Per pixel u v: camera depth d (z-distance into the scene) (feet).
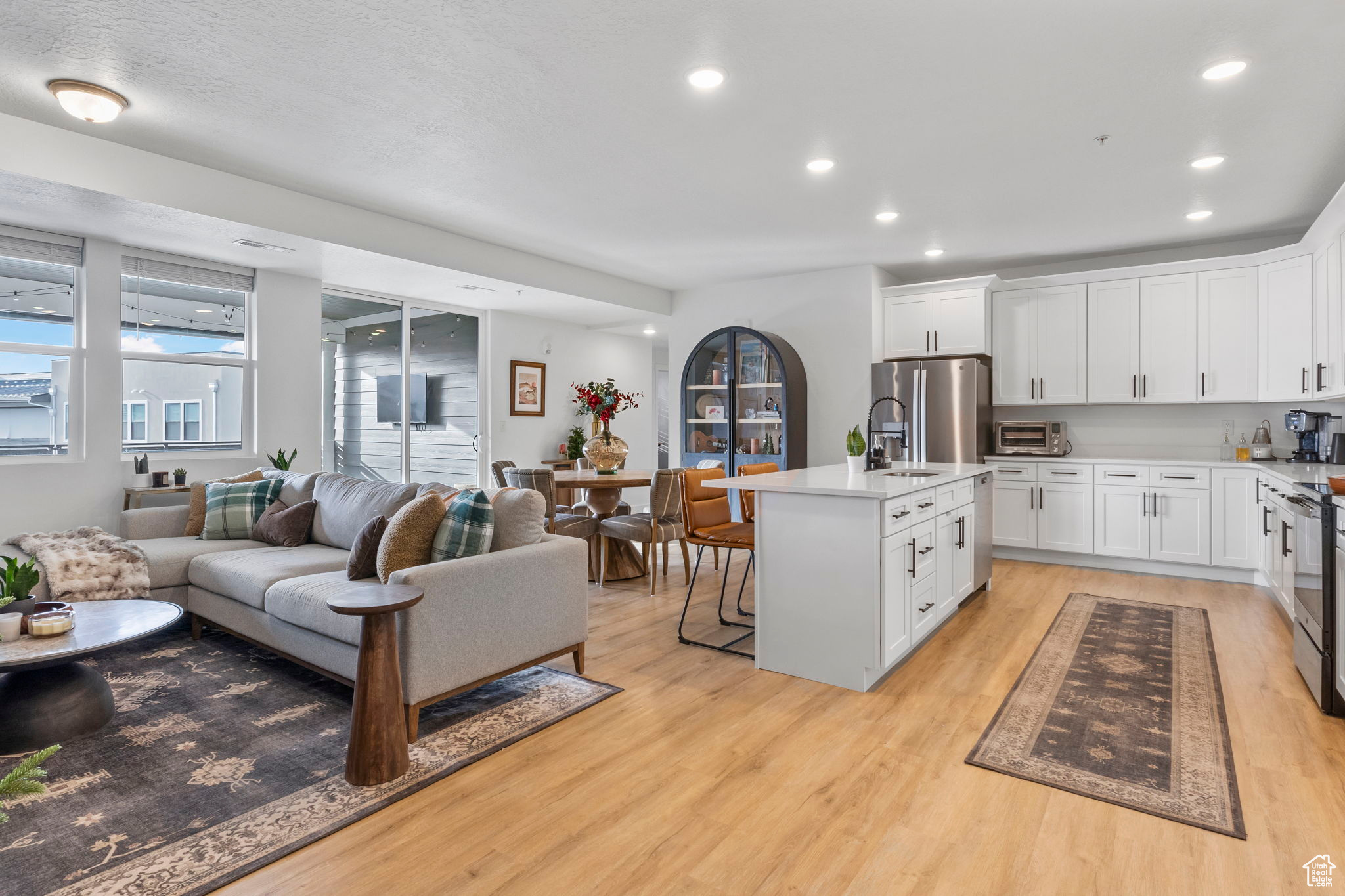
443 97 9.66
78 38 8.20
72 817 6.58
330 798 6.92
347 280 17.90
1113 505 17.31
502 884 5.67
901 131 10.67
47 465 13.66
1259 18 7.68
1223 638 11.96
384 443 20.26
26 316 13.56
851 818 6.61
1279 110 9.93
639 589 15.84
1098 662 10.81
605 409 17.95
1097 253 18.29
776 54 8.51
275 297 16.98
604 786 7.18
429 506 9.40
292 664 10.80
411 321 20.88
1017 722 8.66
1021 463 18.47
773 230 16.15
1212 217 15.08
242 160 12.01
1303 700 9.27
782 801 6.89
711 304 22.66
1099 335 17.84
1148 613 13.52
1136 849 6.09
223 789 7.09
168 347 15.51
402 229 15.44
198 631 12.07
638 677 10.21
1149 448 18.33
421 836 6.34
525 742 8.18
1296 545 10.51
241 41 8.28
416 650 8.07
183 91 9.52
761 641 10.57
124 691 9.66
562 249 17.95
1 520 13.19
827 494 9.79
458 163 12.10
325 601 9.12
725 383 21.50
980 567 14.57
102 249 14.15
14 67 8.87
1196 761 7.63
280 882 5.69
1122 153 11.51
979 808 6.76
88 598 10.88
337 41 8.26
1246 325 16.08
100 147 11.12
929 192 13.50
